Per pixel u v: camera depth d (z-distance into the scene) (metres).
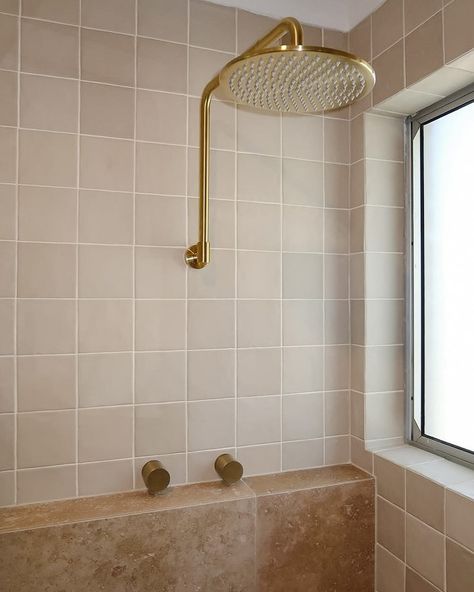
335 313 1.54
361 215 1.51
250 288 1.44
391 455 1.43
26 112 1.23
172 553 1.22
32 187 1.23
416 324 1.52
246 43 1.44
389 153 1.53
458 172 1.38
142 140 1.33
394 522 1.36
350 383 1.55
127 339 1.31
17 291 1.22
